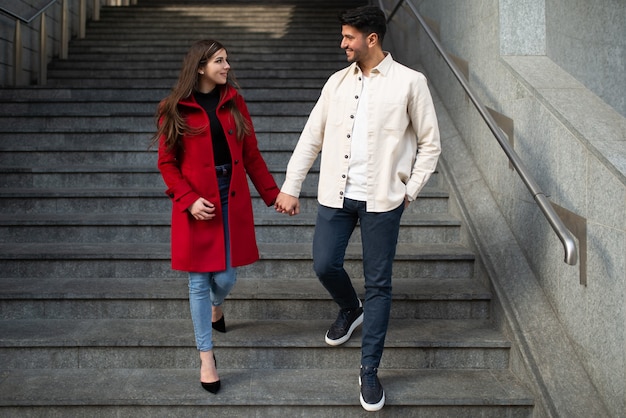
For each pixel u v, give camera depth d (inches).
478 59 151.4
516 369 110.7
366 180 98.4
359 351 114.3
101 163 180.5
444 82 185.3
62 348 112.7
